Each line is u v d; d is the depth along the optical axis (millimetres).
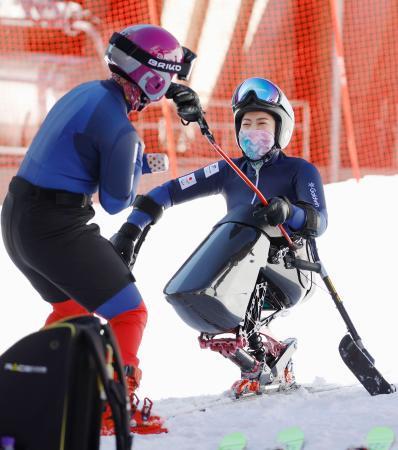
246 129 15914
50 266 12242
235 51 58156
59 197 12180
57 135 12289
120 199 12461
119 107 12648
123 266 12633
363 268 29484
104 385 8016
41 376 8039
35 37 53688
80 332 8070
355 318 24281
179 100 14469
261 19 58219
